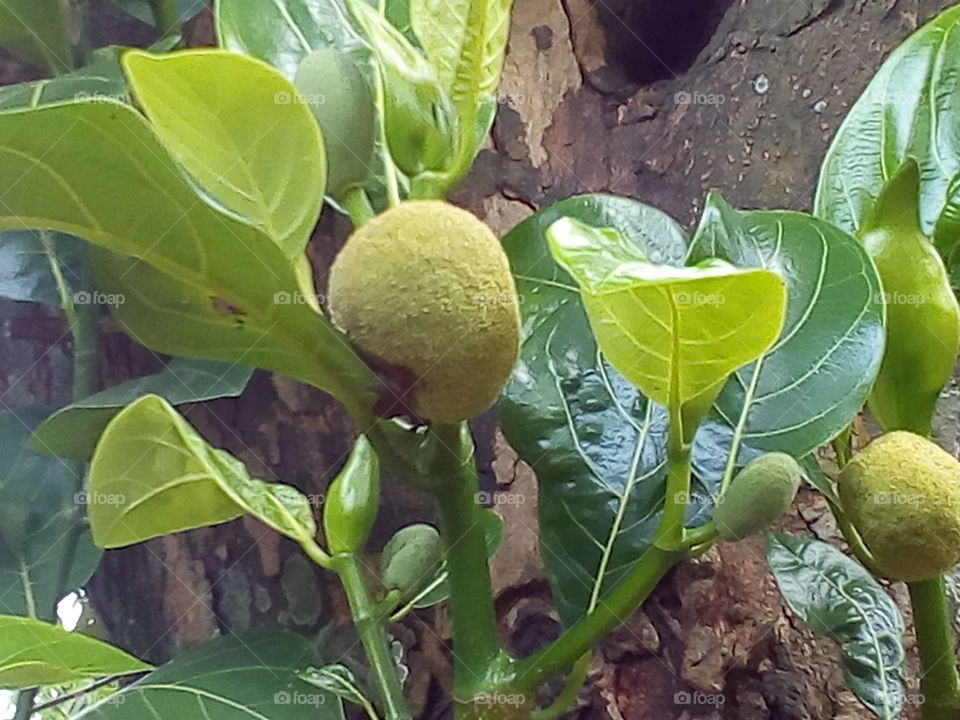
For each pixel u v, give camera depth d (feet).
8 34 1.48
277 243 0.80
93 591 1.68
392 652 1.36
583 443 1.16
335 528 1.06
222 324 0.80
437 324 0.73
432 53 0.90
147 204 0.73
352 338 0.76
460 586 0.93
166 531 0.97
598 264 0.76
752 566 1.45
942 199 1.19
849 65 1.64
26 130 0.66
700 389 0.84
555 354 1.19
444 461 0.84
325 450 1.58
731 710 1.43
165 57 0.71
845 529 1.06
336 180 0.87
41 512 1.42
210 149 0.77
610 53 1.91
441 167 0.89
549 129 1.84
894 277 1.06
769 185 1.68
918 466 0.94
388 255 0.74
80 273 1.45
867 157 1.23
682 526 0.89
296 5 1.13
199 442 0.92
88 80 1.27
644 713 1.47
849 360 1.05
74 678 0.94
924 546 0.94
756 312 0.77
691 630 1.46
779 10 1.72
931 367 1.04
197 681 1.01
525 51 1.85
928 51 1.24
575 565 1.13
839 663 1.39
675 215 1.75
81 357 1.46
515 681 0.92
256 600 1.58
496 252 0.76
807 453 1.04
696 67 1.80
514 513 1.58
